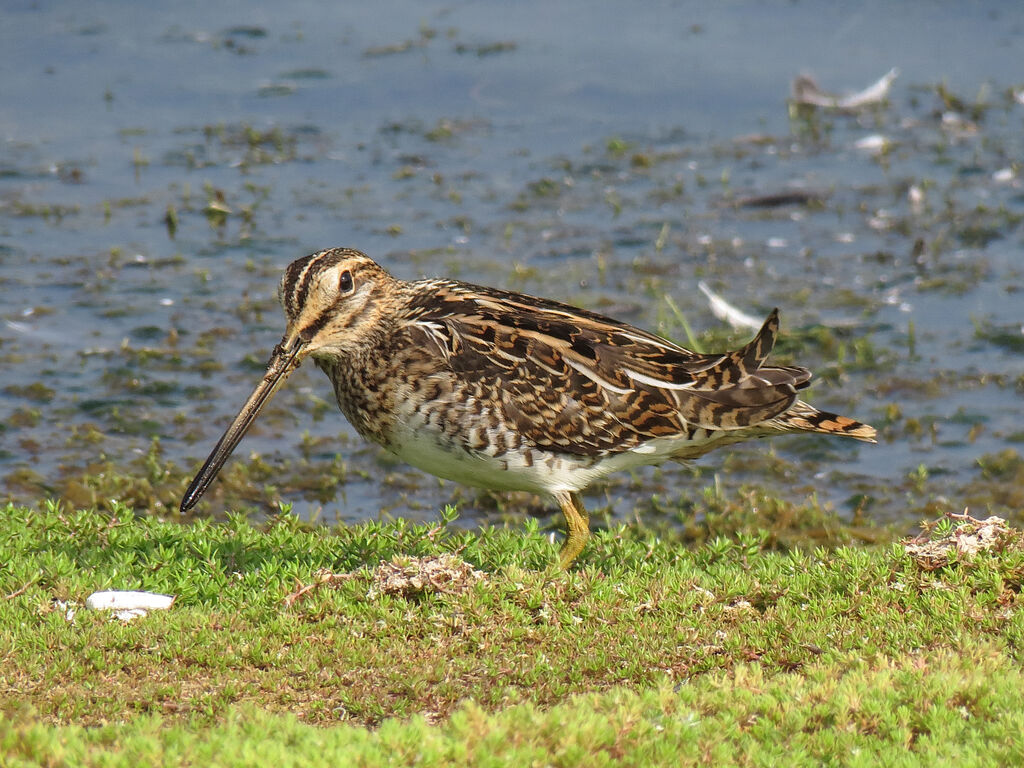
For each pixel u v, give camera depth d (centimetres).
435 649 832
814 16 2408
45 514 1108
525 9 2473
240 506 1291
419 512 1301
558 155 2038
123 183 1936
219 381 1503
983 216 1845
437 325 992
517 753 650
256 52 2311
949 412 1445
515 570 910
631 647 832
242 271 1725
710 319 1605
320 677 800
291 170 1984
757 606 906
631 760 660
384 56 2297
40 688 776
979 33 2347
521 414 976
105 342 1563
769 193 1916
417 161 2014
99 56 2283
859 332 1591
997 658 777
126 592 913
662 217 1867
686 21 2403
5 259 1734
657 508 1307
